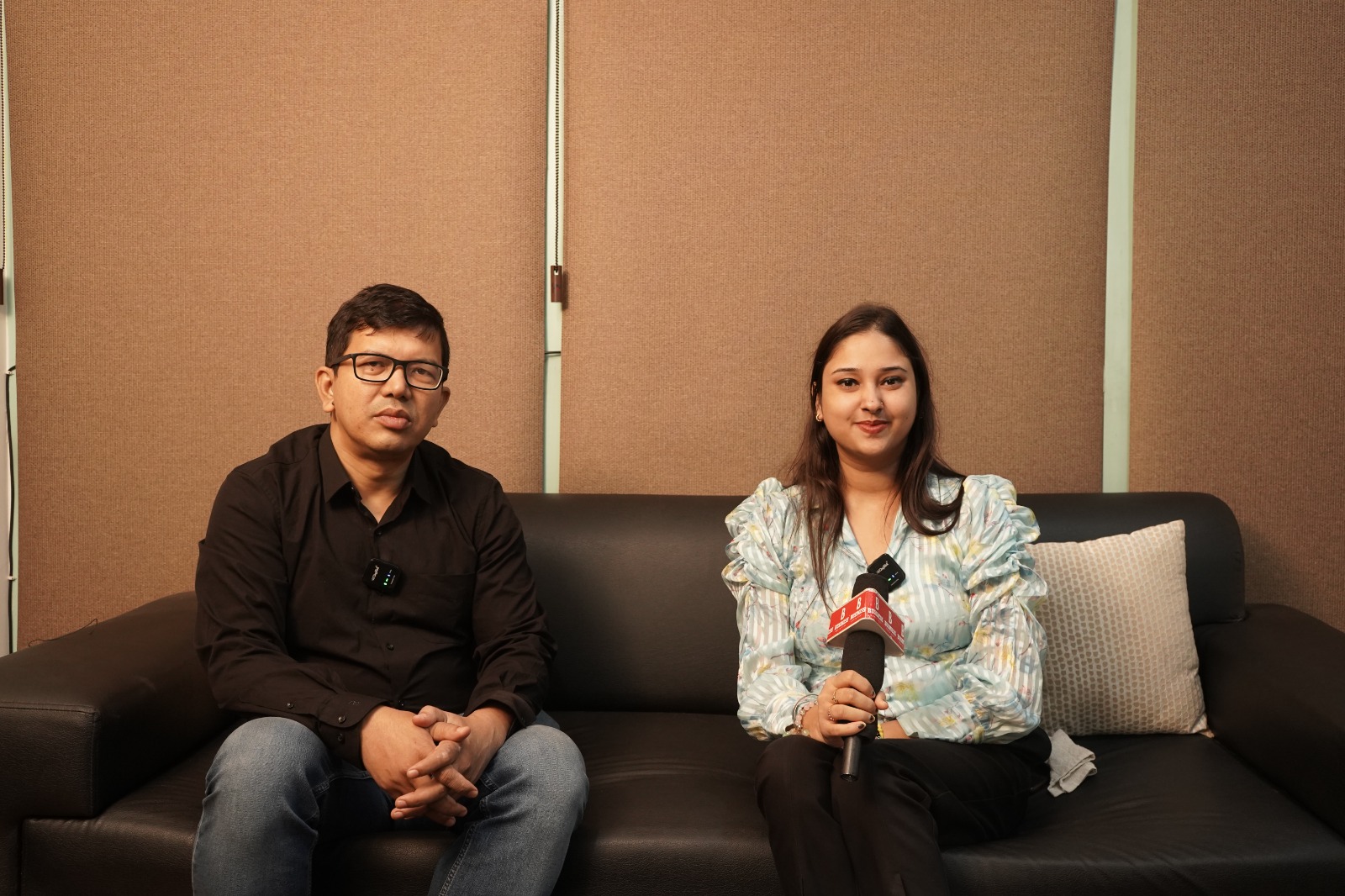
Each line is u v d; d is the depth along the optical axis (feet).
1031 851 5.17
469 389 8.36
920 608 5.96
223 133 8.36
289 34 8.34
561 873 5.25
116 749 5.49
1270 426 8.34
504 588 6.18
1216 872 5.09
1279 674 6.17
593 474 8.46
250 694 5.37
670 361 8.41
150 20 8.35
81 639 6.41
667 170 8.34
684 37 8.31
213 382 8.41
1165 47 8.30
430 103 8.34
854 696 4.82
